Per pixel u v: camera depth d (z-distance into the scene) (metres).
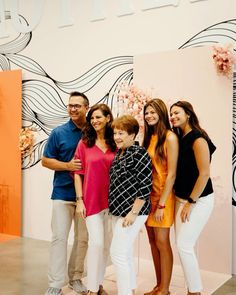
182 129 2.86
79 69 4.66
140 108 3.48
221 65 3.66
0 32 5.26
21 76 5.04
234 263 3.73
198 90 3.84
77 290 3.12
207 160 2.68
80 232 3.17
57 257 3.02
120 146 2.65
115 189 2.64
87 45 4.60
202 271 3.79
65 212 3.04
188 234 2.77
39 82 4.98
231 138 3.69
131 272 2.78
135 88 3.58
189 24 3.94
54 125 4.88
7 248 4.49
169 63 3.99
